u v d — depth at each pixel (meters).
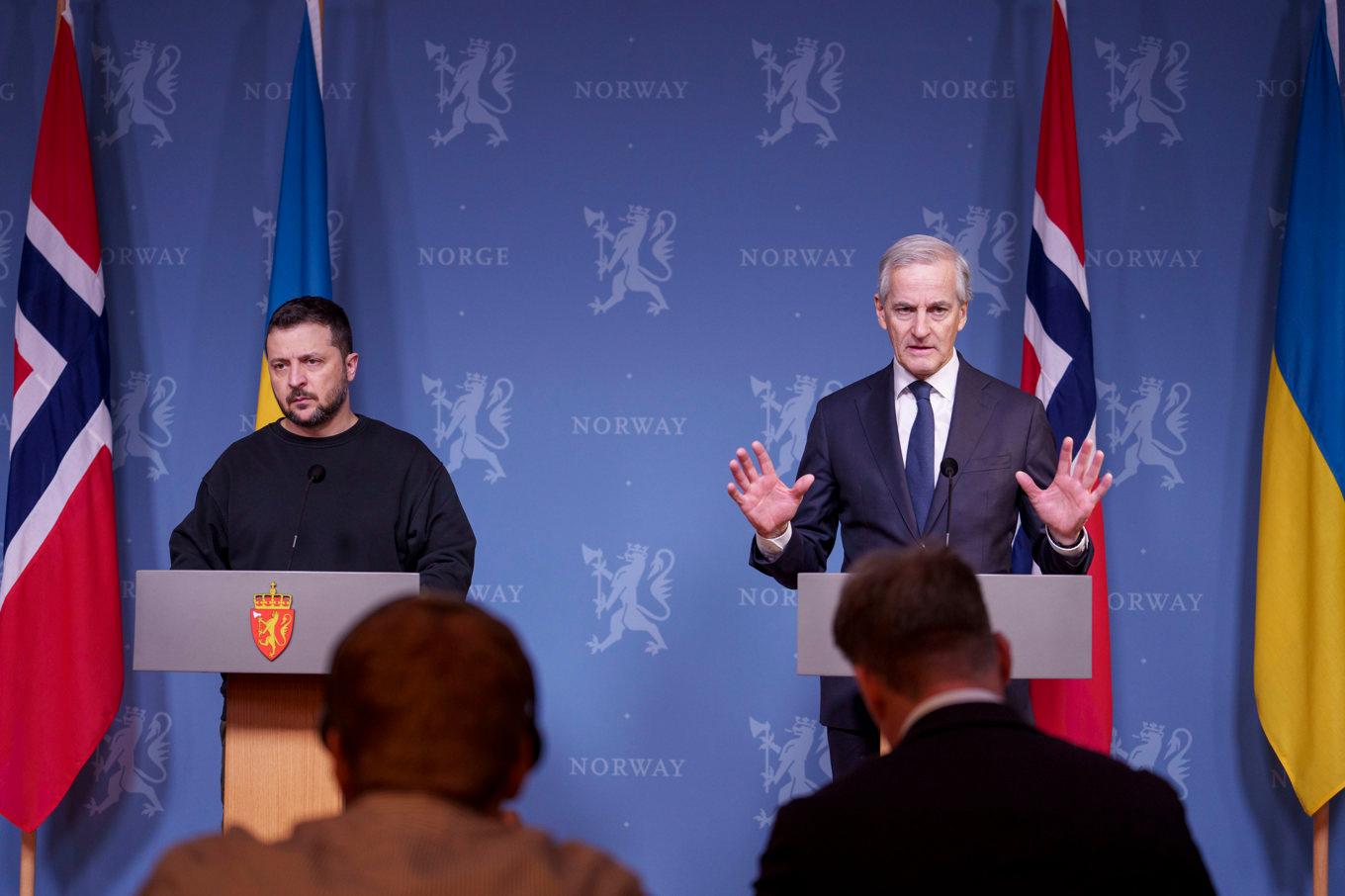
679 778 4.05
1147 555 4.09
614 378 4.12
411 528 3.14
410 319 4.15
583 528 4.10
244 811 2.56
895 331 3.01
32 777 3.84
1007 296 4.12
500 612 4.08
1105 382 4.12
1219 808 4.03
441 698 0.99
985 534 2.89
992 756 1.34
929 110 4.16
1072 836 1.28
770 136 4.16
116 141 4.21
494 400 4.13
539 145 4.18
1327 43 3.98
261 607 2.48
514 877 0.93
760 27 4.18
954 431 2.97
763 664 4.07
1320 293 3.89
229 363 4.17
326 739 1.05
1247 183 4.13
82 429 3.98
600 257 4.15
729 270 4.14
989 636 1.48
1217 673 4.06
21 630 3.88
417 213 4.18
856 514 2.99
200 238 4.19
